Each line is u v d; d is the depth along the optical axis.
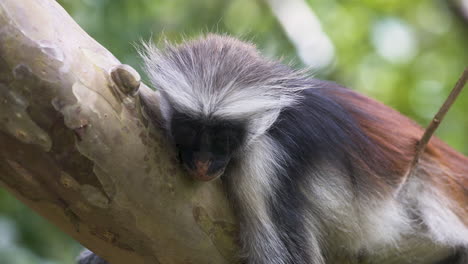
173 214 7.46
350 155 9.92
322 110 9.88
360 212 10.02
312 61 18.78
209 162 7.70
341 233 9.94
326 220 9.66
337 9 22.80
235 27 20.14
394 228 10.44
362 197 10.00
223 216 8.09
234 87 8.34
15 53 6.57
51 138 6.75
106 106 6.95
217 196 8.09
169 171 7.45
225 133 8.10
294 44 18.83
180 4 19.31
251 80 8.64
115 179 7.05
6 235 13.69
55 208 7.27
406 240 10.61
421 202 10.84
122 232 7.37
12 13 6.63
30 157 6.82
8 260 13.16
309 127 9.52
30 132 6.70
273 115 8.88
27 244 14.93
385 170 10.38
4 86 6.57
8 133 6.70
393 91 21.92
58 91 6.69
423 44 23.47
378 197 10.16
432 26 23.61
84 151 6.84
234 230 8.23
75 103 6.75
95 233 7.42
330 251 10.12
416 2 23.02
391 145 10.67
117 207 7.17
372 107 11.05
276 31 20.03
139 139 7.20
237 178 8.53
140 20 17.36
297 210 9.11
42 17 6.84
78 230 7.44
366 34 22.19
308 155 9.35
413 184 10.80
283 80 9.23
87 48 7.12
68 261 14.93
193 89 8.15
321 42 20.03
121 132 7.03
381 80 22.27
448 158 11.60
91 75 6.95
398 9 22.83
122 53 15.56
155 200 7.32
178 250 7.66
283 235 8.87
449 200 11.16
